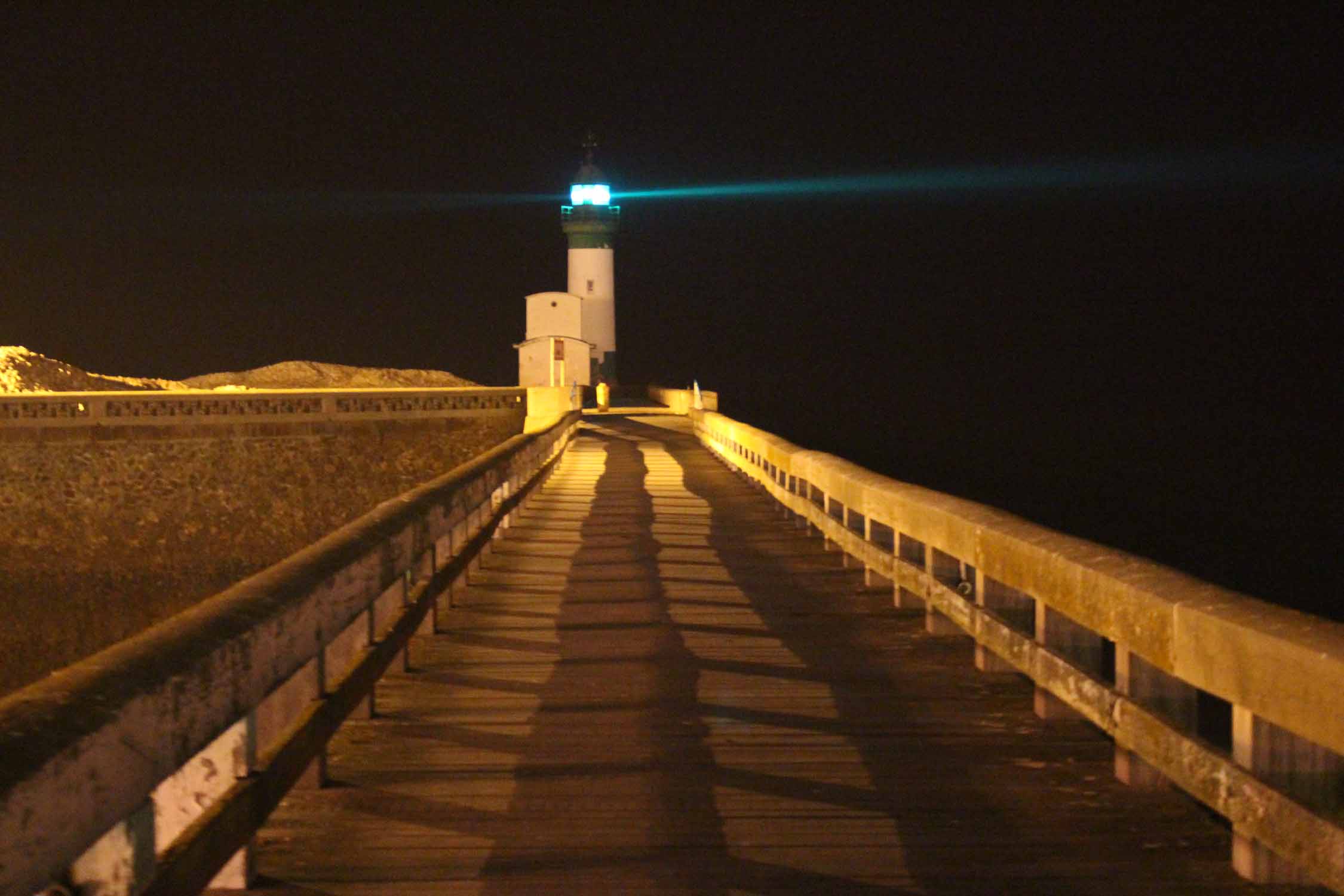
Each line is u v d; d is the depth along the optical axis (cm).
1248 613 424
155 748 316
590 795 561
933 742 640
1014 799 550
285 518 3750
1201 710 779
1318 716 367
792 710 704
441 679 785
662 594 1103
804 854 489
